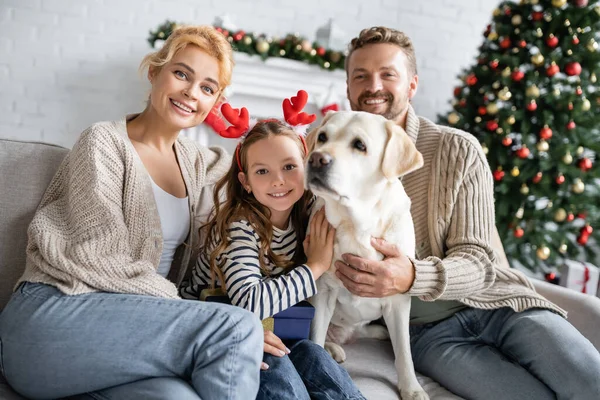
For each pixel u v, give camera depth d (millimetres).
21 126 3625
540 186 3115
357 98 1872
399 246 1492
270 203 1426
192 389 1087
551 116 3045
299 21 4035
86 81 3686
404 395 1415
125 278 1257
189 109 1539
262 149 1416
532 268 3246
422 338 1677
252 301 1304
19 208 1476
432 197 1679
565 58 3078
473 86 3264
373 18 4184
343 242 1453
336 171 1321
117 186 1391
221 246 1421
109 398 1120
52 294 1203
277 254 1498
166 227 1532
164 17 3760
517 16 3135
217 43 1551
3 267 1437
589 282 2631
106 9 3660
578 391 1371
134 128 1590
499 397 1436
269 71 3562
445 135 1730
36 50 3590
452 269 1504
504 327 1576
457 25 4344
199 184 1695
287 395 1188
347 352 1646
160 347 1109
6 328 1189
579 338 1475
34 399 1186
